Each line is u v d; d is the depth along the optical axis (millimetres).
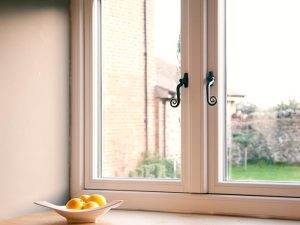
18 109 2043
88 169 2307
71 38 2340
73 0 2338
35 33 2137
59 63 2270
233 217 1997
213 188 2092
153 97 2244
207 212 2074
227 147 2119
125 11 2324
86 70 2324
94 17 2330
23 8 2076
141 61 2281
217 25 2102
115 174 2312
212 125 2102
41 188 2154
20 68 2059
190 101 2125
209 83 2082
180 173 2164
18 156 2039
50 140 2207
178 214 2076
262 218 1972
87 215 1898
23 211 2062
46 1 2199
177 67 2191
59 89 2266
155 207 2160
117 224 1885
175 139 2186
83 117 2320
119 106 2322
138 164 2268
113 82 2338
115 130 2328
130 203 2203
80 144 2307
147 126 2252
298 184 1969
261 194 2012
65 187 2291
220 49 2111
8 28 2002
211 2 2113
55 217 2033
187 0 2150
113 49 2340
